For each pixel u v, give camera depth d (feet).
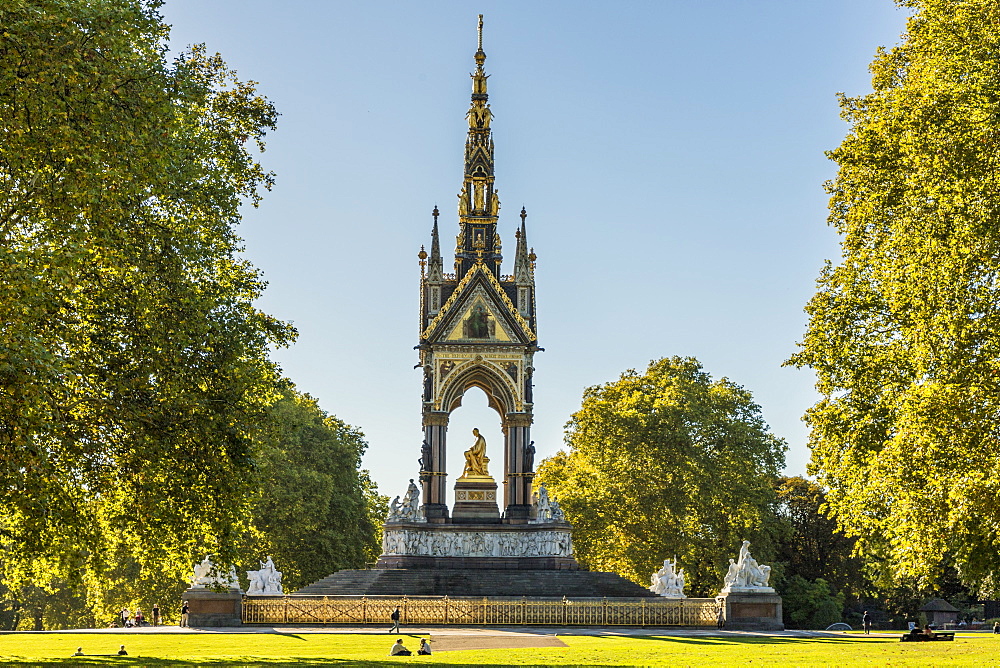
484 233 336.29
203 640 193.57
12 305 109.70
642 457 350.23
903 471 139.03
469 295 326.03
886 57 180.14
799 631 253.65
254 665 130.93
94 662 136.26
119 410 134.92
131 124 123.03
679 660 143.84
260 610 254.27
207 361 145.18
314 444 367.86
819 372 166.20
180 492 143.33
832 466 163.53
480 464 321.52
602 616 258.16
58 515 129.29
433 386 321.52
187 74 144.77
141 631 231.50
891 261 156.56
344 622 254.27
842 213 181.06
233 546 149.28
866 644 185.68
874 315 164.45
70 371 124.77
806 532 424.05
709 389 368.89
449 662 140.97
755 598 258.98
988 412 129.90
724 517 357.61
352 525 372.79
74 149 119.65
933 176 139.23
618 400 386.73
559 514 309.63
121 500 148.25
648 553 347.15
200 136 156.15
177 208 151.23
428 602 256.32
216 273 159.63
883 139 160.35
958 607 439.63
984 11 143.13
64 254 118.32
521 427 320.70
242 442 144.36
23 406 111.24
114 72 122.31
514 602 256.93
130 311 137.59
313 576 356.38
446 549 307.78
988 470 127.34
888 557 157.58
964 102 138.62
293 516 343.46
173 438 139.23
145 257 137.80
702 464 348.79
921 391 134.31
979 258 132.05
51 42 117.80
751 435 359.66
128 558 309.63
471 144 340.39
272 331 162.71
